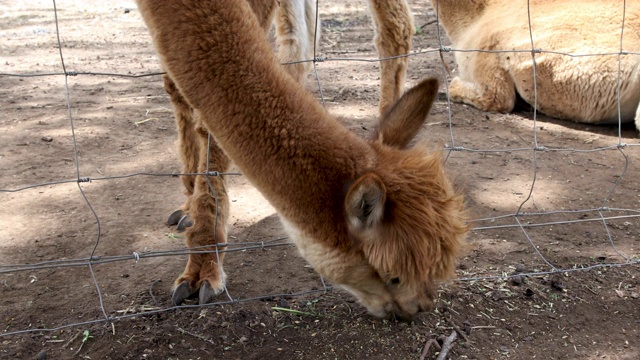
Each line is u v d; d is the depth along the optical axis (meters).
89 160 2.03
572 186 1.86
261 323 1.26
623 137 2.23
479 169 1.96
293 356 1.18
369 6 1.92
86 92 2.79
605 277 1.43
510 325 1.28
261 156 1.09
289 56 1.78
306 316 1.29
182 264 1.47
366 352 1.20
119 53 3.57
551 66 2.32
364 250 1.06
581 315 1.31
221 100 1.09
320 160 1.06
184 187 1.57
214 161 1.33
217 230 1.34
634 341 1.25
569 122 2.40
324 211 1.07
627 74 2.18
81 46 3.75
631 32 2.24
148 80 3.01
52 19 4.61
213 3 1.09
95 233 1.59
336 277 1.11
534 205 1.75
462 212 1.08
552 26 2.34
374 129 1.19
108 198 1.78
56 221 1.65
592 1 2.37
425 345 1.21
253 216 1.70
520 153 2.09
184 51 1.10
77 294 1.35
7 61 3.34
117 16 4.71
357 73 3.05
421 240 1.02
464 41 2.60
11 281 1.39
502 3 2.57
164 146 2.15
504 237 1.59
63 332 1.22
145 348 1.19
